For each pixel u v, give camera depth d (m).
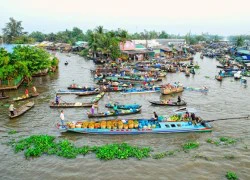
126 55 101.94
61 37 194.25
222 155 26.88
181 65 89.31
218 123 35.88
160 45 133.50
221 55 122.62
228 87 59.34
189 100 48.12
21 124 35.22
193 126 32.62
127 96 50.62
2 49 54.94
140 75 69.31
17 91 53.62
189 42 190.12
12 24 163.50
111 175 23.52
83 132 31.53
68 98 48.97
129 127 32.09
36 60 63.84
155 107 43.44
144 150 27.52
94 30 110.88
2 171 24.05
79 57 122.25
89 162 25.53
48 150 27.42
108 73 72.25
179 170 24.23
